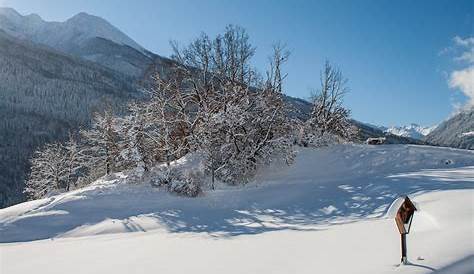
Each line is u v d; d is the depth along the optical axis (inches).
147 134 1156.5
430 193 597.6
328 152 1208.8
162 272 388.2
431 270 281.4
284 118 1189.7
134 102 1314.0
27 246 628.1
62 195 944.9
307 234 520.4
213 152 1044.5
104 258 486.0
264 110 1123.3
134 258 470.3
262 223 677.3
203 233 626.8
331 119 1455.5
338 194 794.2
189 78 1269.7
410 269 288.7
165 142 1200.8
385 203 671.8
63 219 770.8
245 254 431.8
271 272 342.6
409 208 308.8
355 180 893.8
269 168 1103.0
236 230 631.8
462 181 700.0
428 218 450.6
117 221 748.0
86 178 1727.4
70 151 2228.1
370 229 490.3
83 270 430.3
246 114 1085.1
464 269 275.7
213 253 458.0
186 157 1137.4
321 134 1326.3
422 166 1043.3
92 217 778.2
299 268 343.3
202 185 976.9
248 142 1080.8
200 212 789.2
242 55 1322.6
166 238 602.2
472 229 357.7
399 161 1088.8
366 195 749.3
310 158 1163.3
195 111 1258.6
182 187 907.4
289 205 783.7
